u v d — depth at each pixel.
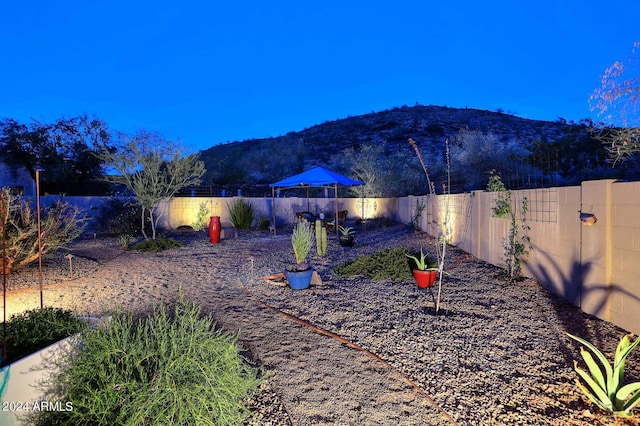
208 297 6.84
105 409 2.79
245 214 18.36
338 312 5.76
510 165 17.00
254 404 3.45
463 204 10.22
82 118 22.09
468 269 8.15
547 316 5.29
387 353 4.38
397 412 3.30
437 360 4.18
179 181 13.44
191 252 11.92
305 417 3.24
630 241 4.54
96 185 22.64
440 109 57.41
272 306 6.18
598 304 5.04
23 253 8.48
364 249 11.57
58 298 6.87
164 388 2.87
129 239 13.61
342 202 22.22
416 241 12.12
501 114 53.94
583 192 5.33
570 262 5.67
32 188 20.78
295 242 7.75
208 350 3.27
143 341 3.39
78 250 12.05
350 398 3.51
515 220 7.29
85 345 3.34
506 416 3.21
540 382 3.69
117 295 7.07
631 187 4.52
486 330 4.92
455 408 3.34
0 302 6.57
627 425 3.03
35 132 20.67
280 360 4.25
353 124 51.59
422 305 5.96
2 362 3.07
